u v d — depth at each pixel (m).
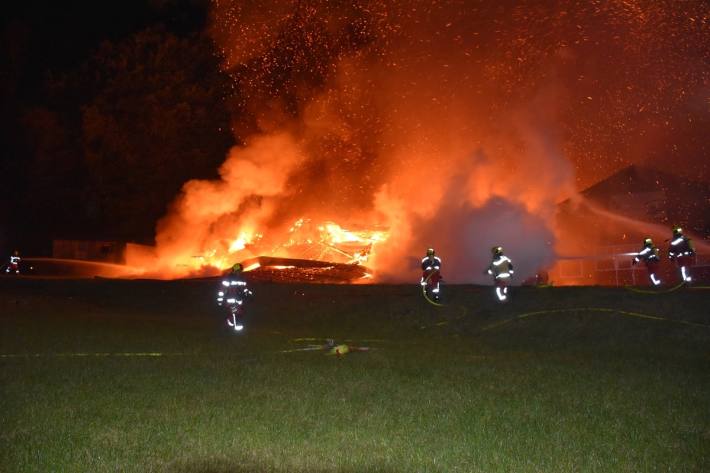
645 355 16.44
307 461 7.43
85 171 52.72
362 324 22.03
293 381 11.64
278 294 25.50
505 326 20.27
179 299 26.17
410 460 7.54
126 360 13.63
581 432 8.77
